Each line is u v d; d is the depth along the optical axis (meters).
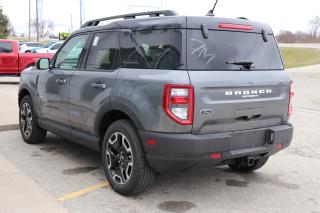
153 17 4.66
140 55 4.61
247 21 4.84
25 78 6.94
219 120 4.32
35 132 6.82
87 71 5.31
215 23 4.52
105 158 4.95
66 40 6.07
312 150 7.09
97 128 5.07
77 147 6.85
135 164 4.48
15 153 6.43
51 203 4.45
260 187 5.21
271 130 4.75
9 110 9.57
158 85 4.20
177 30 4.32
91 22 5.78
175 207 4.50
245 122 4.57
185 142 4.12
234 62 4.54
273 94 4.84
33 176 5.38
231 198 4.82
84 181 5.23
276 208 4.57
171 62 4.25
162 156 4.23
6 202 4.42
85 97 5.23
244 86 4.50
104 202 4.57
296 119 10.41
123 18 5.24
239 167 5.82
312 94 16.59
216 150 4.26
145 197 4.75
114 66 4.91
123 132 4.61
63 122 5.87
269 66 4.92
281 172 5.84
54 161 6.05
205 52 4.36
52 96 6.03
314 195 4.98
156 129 4.23
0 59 16.55
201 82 4.17
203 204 4.62
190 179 5.44
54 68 6.13
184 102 4.10
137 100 4.38
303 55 50.47
